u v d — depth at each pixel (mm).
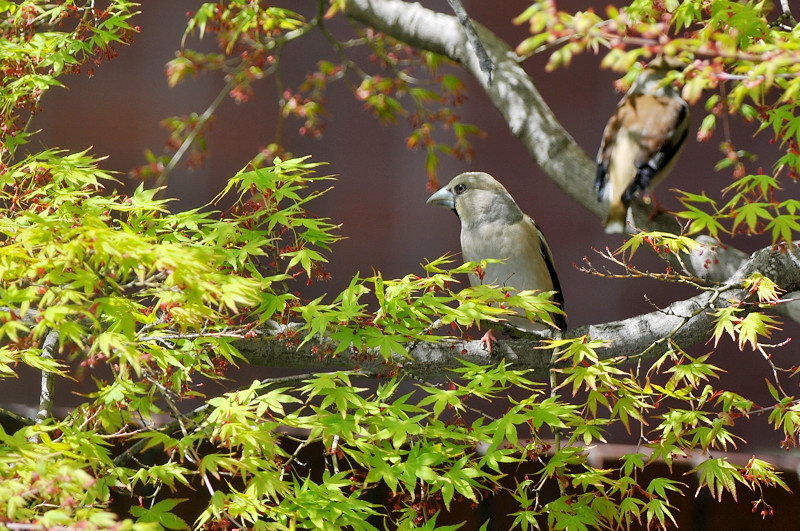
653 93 8516
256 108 17812
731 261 8500
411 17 10867
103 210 6391
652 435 13109
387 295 6477
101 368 13359
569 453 6344
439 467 6449
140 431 5727
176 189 17422
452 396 6207
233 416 5648
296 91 18000
